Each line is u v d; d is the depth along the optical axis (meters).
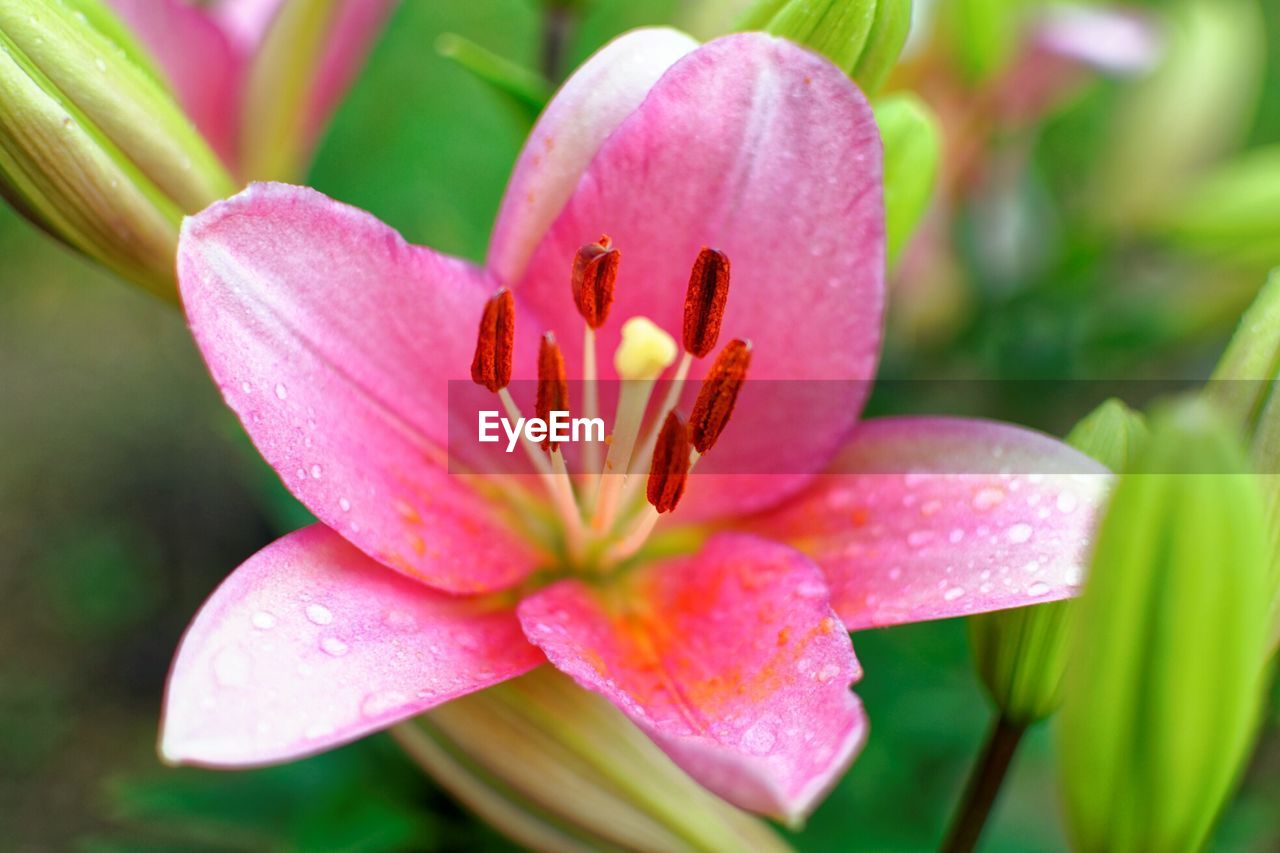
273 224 0.38
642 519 0.41
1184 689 0.35
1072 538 0.39
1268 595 0.36
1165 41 0.54
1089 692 0.36
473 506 0.40
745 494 0.41
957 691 0.52
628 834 0.40
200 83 0.45
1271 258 0.53
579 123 0.39
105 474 0.74
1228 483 0.34
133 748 0.66
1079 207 0.56
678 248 0.40
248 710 0.36
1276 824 0.52
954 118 0.50
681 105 0.39
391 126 0.60
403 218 0.57
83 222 0.41
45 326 0.79
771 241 0.40
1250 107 0.60
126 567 0.71
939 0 0.49
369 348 0.39
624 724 0.40
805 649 0.38
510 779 0.40
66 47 0.40
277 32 0.45
